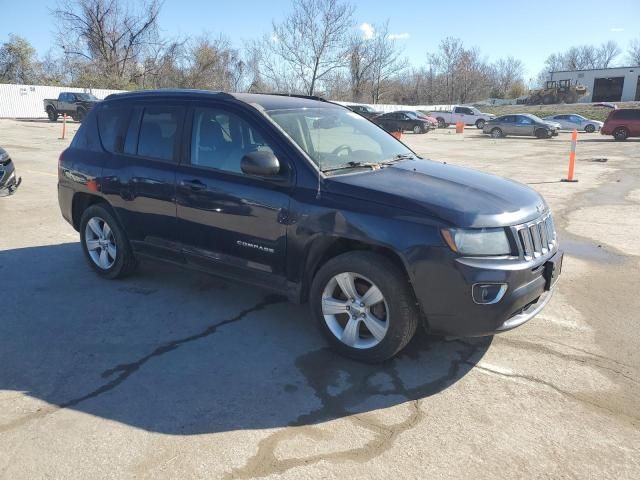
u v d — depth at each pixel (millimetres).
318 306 4008
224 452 2936
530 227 3734
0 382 3633
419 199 3625
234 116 4387
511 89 84812
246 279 4379
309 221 3865
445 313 3521
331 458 2895
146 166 4879
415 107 52875
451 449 2977
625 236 7637
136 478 2740
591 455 2938
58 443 3004
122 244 5270
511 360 3973
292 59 43531
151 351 4070
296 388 3582
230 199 4266
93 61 51812
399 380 3688
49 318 4625
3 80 52062
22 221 7957
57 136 23062
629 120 28578
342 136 4648
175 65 52719
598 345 4227
